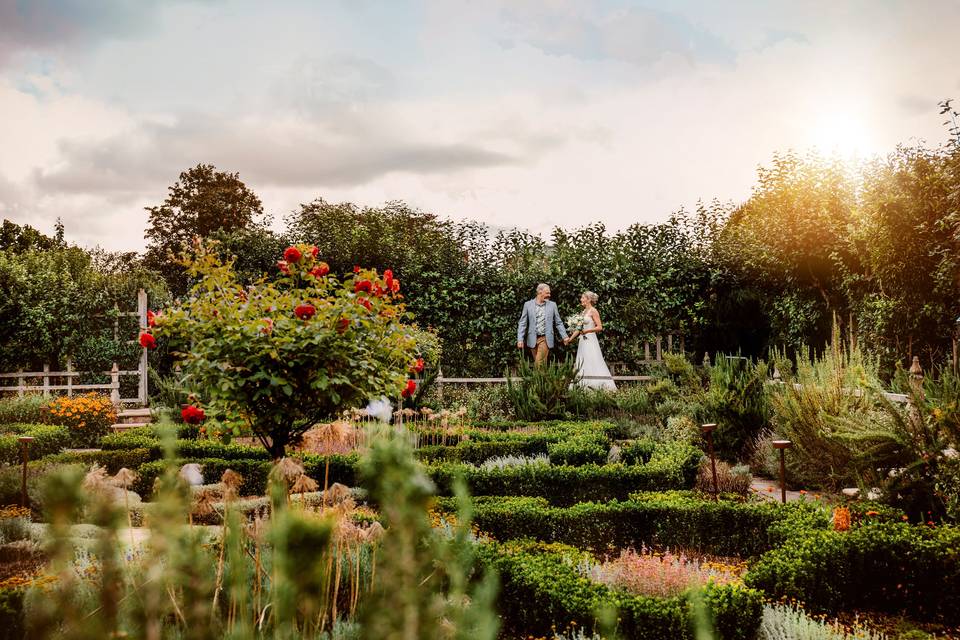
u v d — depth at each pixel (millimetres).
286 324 6090
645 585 4785
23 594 3143
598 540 6168
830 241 12883
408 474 1007
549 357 16094
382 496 1010
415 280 17203
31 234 29188
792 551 5086
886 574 4906
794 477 8789
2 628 2936
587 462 8703
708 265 16953
